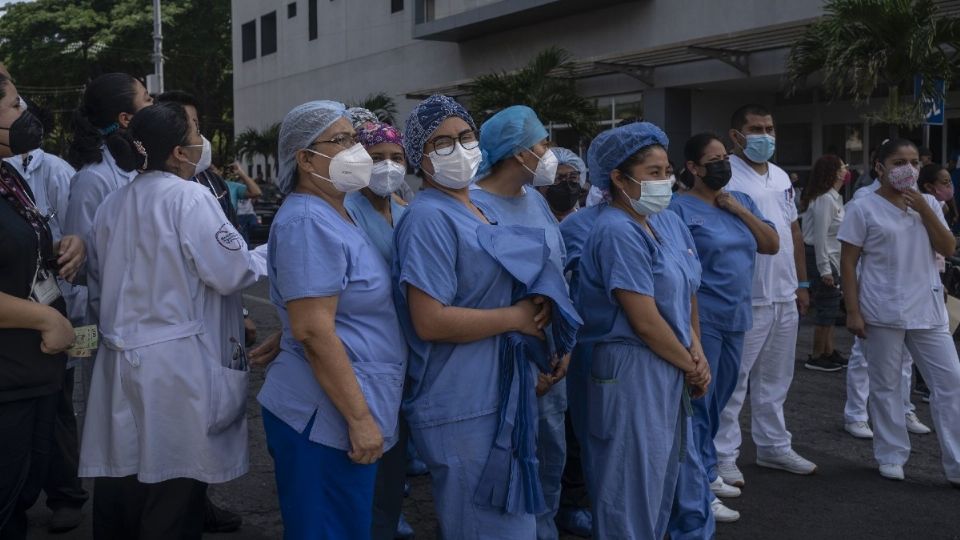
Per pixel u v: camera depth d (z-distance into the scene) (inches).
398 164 142.9
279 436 121.5
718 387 185.0
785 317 205.8
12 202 127.0
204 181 173.8
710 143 182.4
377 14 953.5
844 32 405.1
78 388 279.1
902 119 402.3
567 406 166.2
